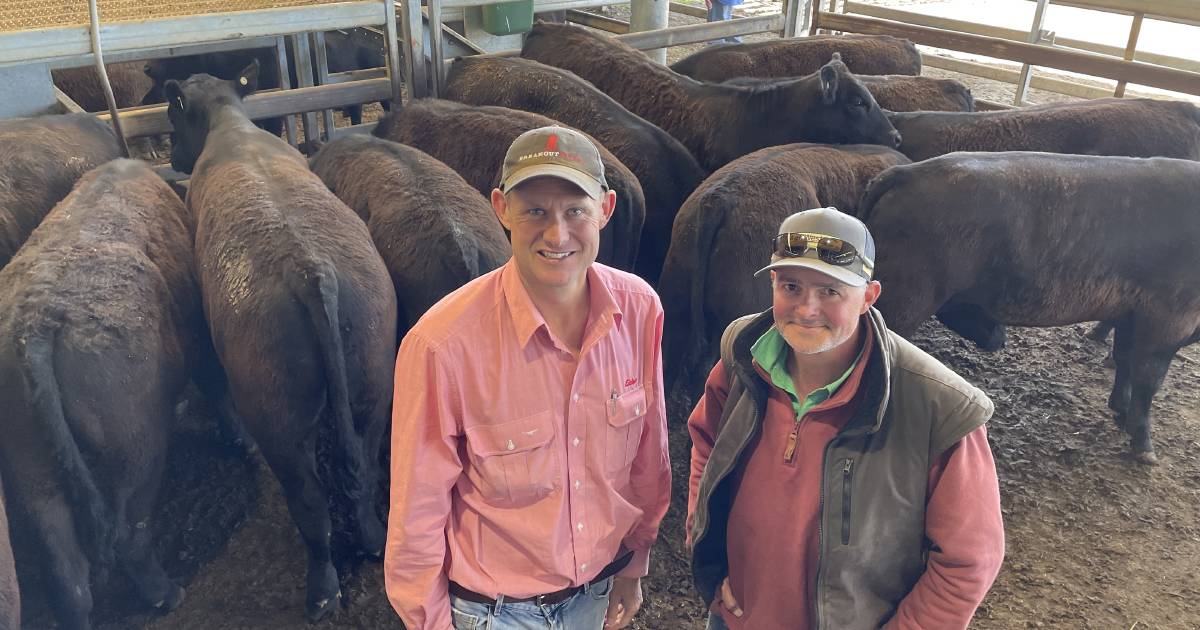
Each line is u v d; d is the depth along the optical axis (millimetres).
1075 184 3385
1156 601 3012
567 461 1640
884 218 3418
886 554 1596
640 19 7531
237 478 3576
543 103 4836
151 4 4324
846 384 1562
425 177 3504
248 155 3691
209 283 2953
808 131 4594
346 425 2691
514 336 1537
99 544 2561
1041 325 3727
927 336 4793
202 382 3492
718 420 1896
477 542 1673
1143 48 9492
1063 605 2988
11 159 3814
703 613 2949
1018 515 3428
